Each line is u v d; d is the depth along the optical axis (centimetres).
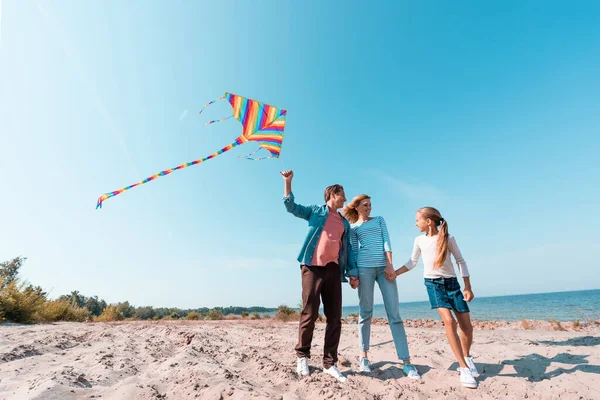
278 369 298
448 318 290
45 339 442
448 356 384
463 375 271
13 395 215
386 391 254
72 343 445
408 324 923
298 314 1299
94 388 236
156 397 215
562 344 444
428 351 408
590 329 665
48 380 230
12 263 1745
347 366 341
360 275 329
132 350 388
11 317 866
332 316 296
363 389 258
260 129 290
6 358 327
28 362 319
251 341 529
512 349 407
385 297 325
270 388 248
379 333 627
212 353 377
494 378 283
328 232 304
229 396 213
